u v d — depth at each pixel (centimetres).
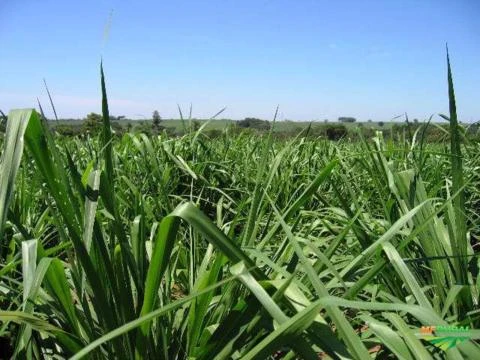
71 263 144
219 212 284
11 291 189
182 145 475
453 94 161
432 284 212
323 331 121
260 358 109
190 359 137
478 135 434
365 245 210
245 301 135
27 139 118
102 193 142
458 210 171
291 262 176
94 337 144
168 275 181
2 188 113
